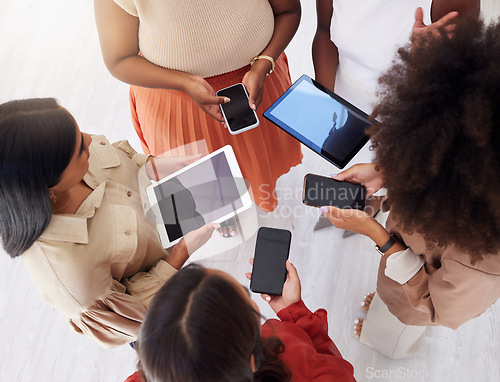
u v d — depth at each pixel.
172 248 1.38
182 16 1.20
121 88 2.40
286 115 1.34
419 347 1.82
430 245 0.94
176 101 1.48
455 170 0.80
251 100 1.35
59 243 1.04
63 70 2.45
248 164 1.64
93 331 1.20
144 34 1.27
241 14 1.25
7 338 1.97
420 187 0.85
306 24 2.41
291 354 0.97
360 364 1.85
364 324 1.75
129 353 1.92
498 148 0.76
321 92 1.34
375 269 1.98
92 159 1.23
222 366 0.65
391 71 0.92
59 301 1.11
